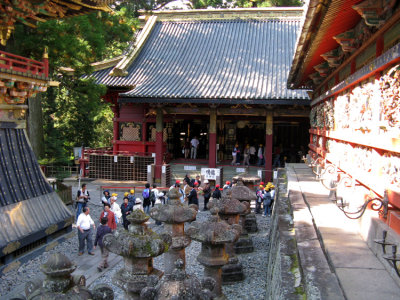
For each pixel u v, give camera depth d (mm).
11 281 12406
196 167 31938
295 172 16000
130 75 32500
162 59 35312
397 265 4723
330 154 13031
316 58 13789
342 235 6609
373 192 7207
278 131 36656
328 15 8219
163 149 32375
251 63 34188
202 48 36875
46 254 15070
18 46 19297
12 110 16109
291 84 21234
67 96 37719
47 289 3793
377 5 7023
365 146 8195
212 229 8438
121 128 34500
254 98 28062
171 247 9156
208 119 34094
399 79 5738
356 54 9766
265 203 21250
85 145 40562
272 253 9922
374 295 4312
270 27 38781
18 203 14930
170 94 28750
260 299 10578
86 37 20688
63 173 24938
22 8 15430
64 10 18219
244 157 32500
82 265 13617
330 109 13680
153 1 43656
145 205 19938
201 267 13328
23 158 16344
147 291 4273
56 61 22422
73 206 22938
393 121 6008
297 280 4934
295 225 7047
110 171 32781
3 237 13297
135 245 6363
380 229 5648
